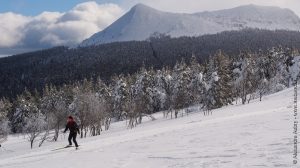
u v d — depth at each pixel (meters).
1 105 104.00
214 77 82.06
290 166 10.62
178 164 13.63
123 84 96.25
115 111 94.50
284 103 52.44
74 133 25.02
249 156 13.19
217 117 43.66
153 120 84.12
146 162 15.27
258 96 94.69
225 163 12.46
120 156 18.00
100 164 16.14
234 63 99.88
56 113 64.12
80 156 20.03
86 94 69.56
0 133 70.06
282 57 108.12
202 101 84.31
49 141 62.91
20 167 18.47
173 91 87.00
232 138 19.12
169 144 20.56
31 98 108.69
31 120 66.12
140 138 26.48
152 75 105.25
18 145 64.06
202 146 17.88
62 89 115.62
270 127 21.88
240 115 39.22
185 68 97.75
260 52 124.12
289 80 102.56
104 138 32.50
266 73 106.12
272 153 13.12
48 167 17.09
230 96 84.50
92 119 63.72
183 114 88.94
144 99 88.94
